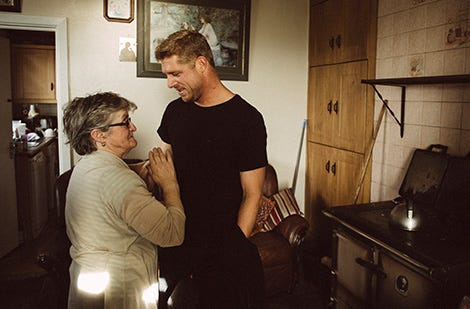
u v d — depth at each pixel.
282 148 3.39
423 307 1.51
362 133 2.66
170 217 1.30
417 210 1.75
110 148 1.36
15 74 4.80
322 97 3.15
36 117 5.17
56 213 2.38
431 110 2.10
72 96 2.85
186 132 1.54
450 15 1.95
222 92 1.52
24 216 3.69
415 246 1.55
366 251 1.82
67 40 2.79
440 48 2.02
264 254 2.45
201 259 1.48
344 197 2.89
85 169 1.32
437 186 1.87
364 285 1.85
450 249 1.52
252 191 1.49
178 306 1.54
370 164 2.59
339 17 2.87
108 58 2.89
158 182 1.42
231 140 1.47
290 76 3.34
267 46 3.25
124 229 1.32
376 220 1.88
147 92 2.98
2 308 2.49
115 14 2.85
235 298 1.43
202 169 1.51
